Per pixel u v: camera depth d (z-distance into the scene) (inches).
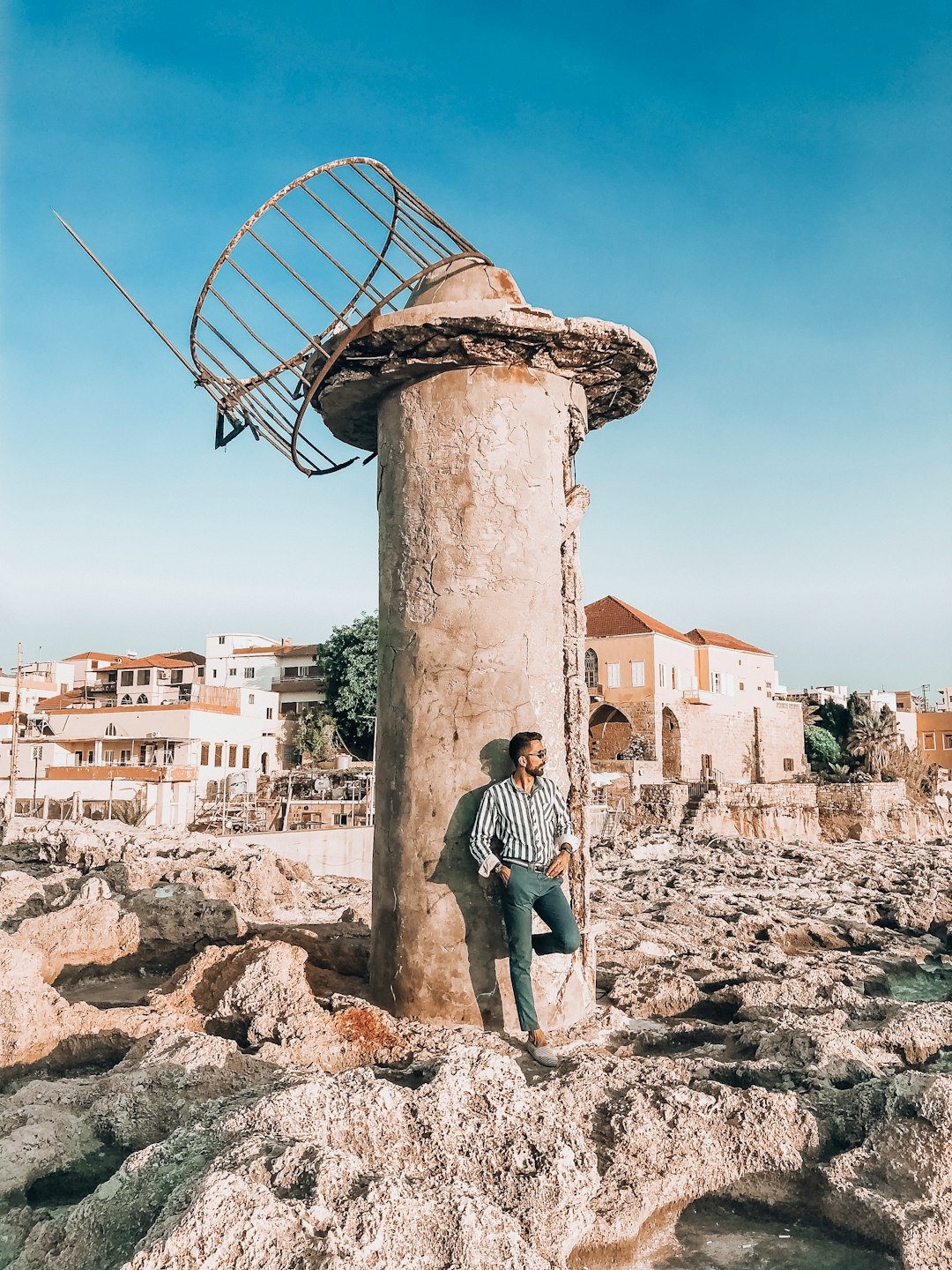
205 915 287.3
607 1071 163.3
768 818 1438.2
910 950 304.8
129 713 1859.0
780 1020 205.3
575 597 227.3
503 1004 203.9
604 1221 123.5
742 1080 168.1
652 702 2055.9
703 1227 133.5
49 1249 109.8
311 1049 178.5
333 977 234.2
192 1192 101.0
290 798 876.0
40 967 196.2
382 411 234.2
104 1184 115.0
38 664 2623.0
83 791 1317.7
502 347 217.2
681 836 727.7
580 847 220.2
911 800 2033.7
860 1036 189.5
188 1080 151.1
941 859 568.7
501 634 213.5
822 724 2795.3
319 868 659.4
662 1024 221.8
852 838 1540.4
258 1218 94.1
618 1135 138.9
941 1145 129.1
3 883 329.1
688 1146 139.6
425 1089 131.7
